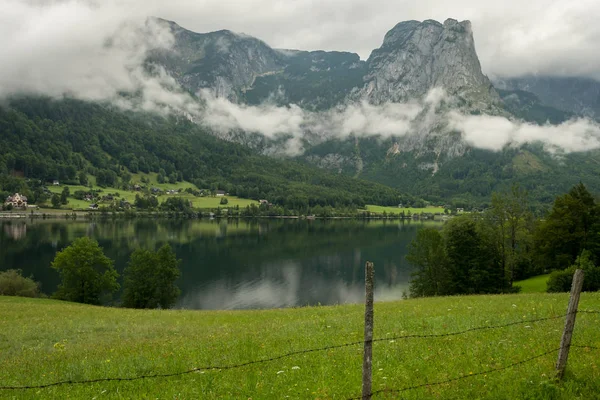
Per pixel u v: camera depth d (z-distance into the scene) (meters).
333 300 96.25
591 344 14.34
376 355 14.75
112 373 14.55
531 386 10.98
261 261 141.38
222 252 156.12
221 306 90.62
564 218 64.56
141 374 14.41
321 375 12.81
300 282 113.50
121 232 197.62
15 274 77.75
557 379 11.16
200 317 34.22
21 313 38.91
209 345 18.97
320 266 134.62
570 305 11.28
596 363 12.27
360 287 108.62
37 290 82.81
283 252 158.88
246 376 13.22
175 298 76.62
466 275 65.06
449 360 13.63
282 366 14.18
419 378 12.07
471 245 64.44
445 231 83.62
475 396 10.73
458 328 19.19
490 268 64.88
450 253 65.75
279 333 21.56
